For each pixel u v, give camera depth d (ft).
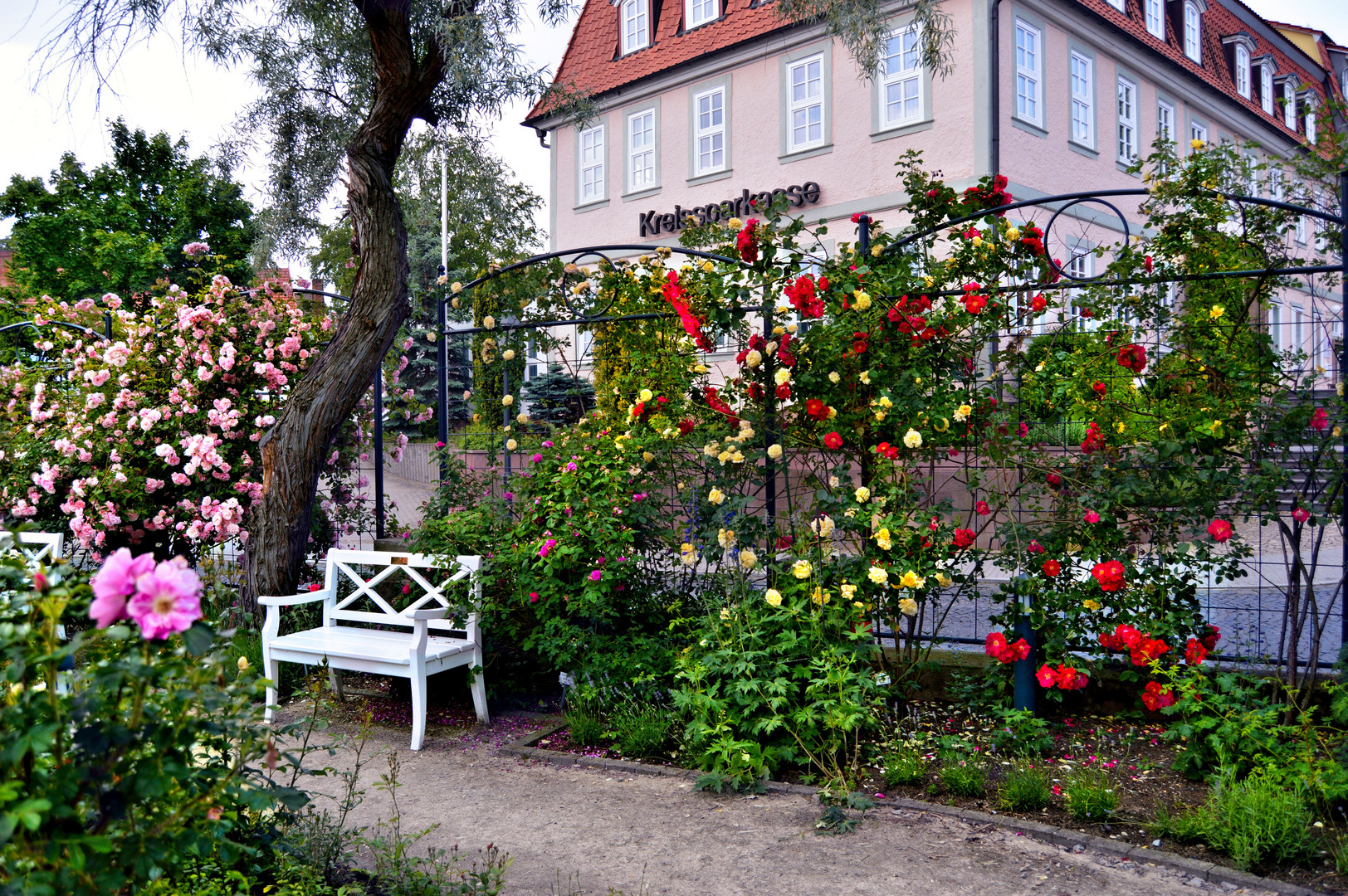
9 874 5.48
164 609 5.64
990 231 16.39
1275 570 21.95
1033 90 49.14
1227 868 10.21
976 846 11.03
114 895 6.23
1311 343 15.23
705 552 16.51
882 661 15.78
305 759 14.96
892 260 16.19
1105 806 11.66
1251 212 15.19
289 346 24.43
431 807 12.74
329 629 18.47
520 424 20.67
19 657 5.48
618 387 20.61
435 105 24.17
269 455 21.04
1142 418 15.03
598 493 16.83
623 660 16.12
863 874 10.36
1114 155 54.85
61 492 24.58
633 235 64.39
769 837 11.43
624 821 12.11
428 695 18.78
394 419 27.48
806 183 54.29
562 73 69.00
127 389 23.81
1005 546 14.67
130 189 89.66
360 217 21.17
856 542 15.47
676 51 61.31
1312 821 11.19
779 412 16.49
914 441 14.53
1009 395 15.70
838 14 22.00
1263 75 70.59
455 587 17.53
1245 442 14.10
